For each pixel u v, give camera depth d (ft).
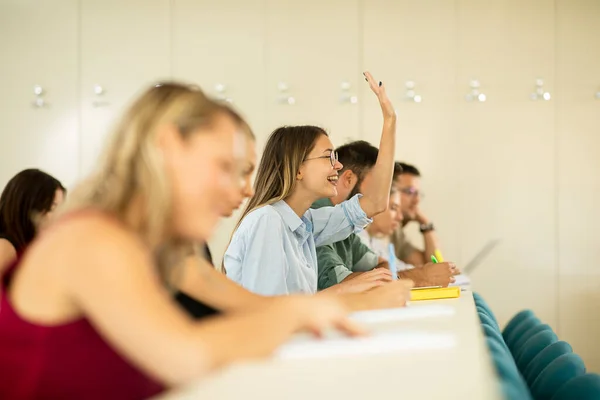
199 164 3.41
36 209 8.88
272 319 3.33
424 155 16.06
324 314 3.46
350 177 10.24
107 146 3.53
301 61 16.25
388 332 4.42
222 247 15.92
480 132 15.96
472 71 15.96
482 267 15.89
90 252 3.08
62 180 16.46
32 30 16.55
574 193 15.75
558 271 15.76
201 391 3.04
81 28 16.51
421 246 15.88
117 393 3.54
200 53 16.40
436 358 3.59
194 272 5.66
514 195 15.88
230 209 5.39
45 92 16.51
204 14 16.42
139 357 3.04
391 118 8.80
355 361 3.58
